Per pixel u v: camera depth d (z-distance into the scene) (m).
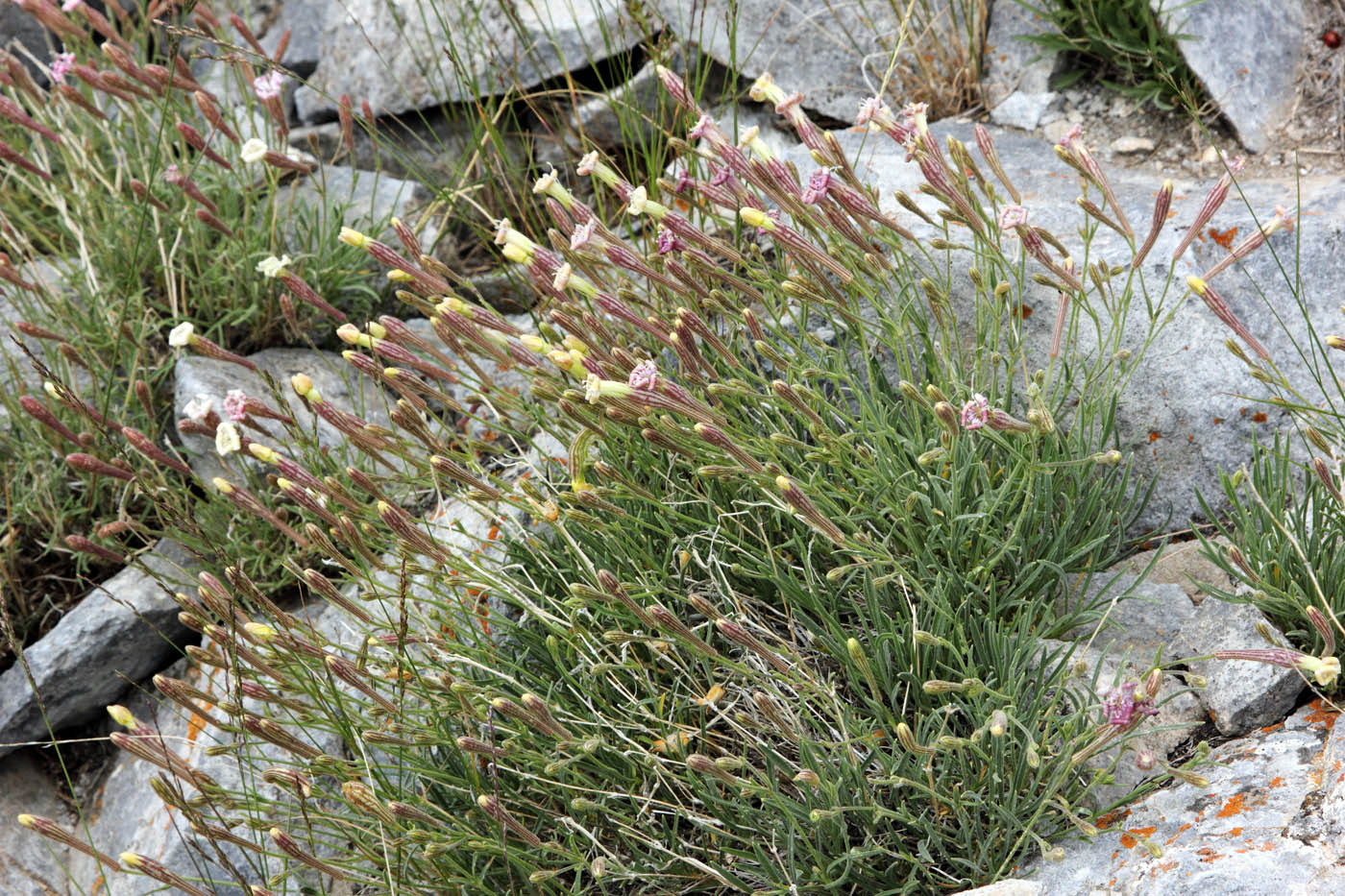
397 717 1.35
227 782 1.42
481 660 1.38
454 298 1.36
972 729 1.34
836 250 1.39
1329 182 1.43
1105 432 1.37
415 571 1.36
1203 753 1.30
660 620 1.31
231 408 1.37
